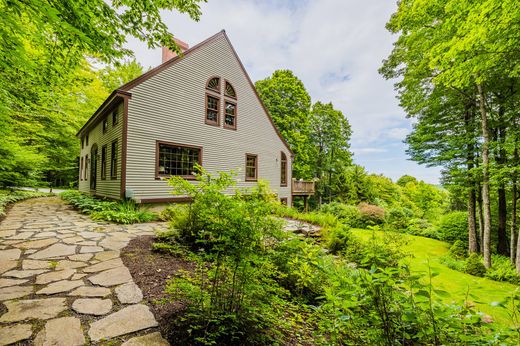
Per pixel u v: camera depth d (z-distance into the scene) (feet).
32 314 6.48
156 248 12.16
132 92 26.08
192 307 6.19
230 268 6.47
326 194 78.89
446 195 76.13
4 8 7.54
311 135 77.20
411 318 4.21
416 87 33.19
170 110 29.07
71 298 7.43
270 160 43.45
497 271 25.54
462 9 13.92
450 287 17.51
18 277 8.87
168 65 28.96
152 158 27.40
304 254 10.61
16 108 22.75
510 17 11.78
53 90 17.67
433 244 41.78
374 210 50.31
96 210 23.45
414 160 37.96
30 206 27.30
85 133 45.34
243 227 6.02
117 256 11.44
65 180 69.36
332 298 5.06
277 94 62.39
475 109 32.19
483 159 29.12
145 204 26.58
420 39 24.11
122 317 6.44
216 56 34.42
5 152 26.76
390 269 4.40
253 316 6.30
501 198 37.60
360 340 5.10
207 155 33.01
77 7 8.45
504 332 3.95
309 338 6.84
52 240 13.82
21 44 9.21
